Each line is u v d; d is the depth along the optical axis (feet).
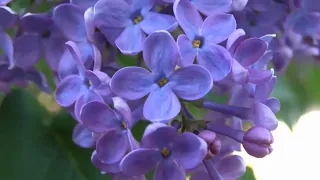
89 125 0.40
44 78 0.50
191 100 0.40
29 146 0.47
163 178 0.39
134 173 0.38
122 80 0.39
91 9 0.41
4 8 0.44
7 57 0.48
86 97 0.41
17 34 0.47
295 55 0.58
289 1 0.51
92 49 0.43
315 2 0.52
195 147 0.38
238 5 0.43
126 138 0.40
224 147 0.43
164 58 0.39
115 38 0.42
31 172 0.47
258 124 0.41
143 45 0.39
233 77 0.39
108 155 0.40
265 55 0.46
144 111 0.39
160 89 0.39
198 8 0.41
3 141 0.47
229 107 0.42
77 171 0.47
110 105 0.41
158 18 0.41
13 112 0.48
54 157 0.47
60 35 0.47
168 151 0.39
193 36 0.40
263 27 0.50
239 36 0.39
